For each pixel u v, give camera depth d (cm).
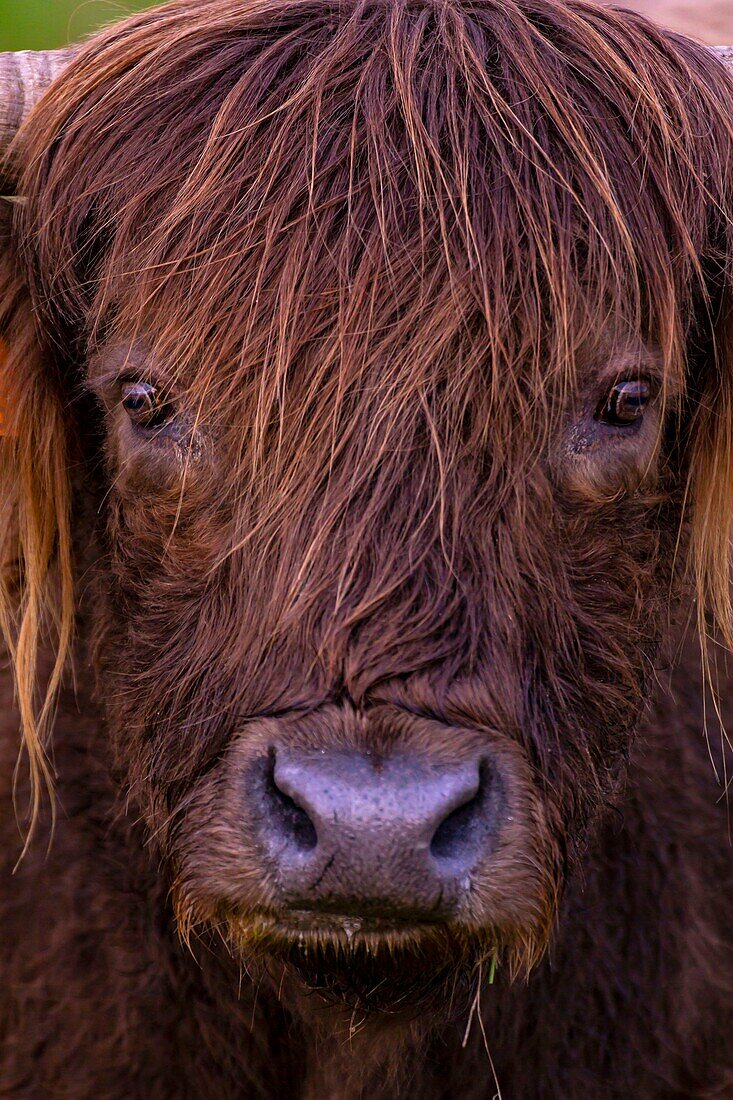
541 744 387
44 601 524
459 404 380
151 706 423
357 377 380
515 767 368
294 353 384
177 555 414
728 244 439
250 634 385
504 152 393
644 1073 533
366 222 387
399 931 365
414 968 404
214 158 400
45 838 537
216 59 419
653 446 426
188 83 417
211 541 404
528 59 413
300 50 416
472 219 386
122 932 529
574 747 401
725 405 468
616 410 408
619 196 405
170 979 527
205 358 396
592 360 401
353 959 404
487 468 383
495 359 378
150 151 414
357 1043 488
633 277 400
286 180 394
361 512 375
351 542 372
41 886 533
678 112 423
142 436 422
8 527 518
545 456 396
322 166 393
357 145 394
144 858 530
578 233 395
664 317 411
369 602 368
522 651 382
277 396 384
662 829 546
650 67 430
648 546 437
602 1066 530
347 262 384
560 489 402
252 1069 529
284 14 427
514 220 388
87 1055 525
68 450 500
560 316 387
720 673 580
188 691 403
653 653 462
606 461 409
